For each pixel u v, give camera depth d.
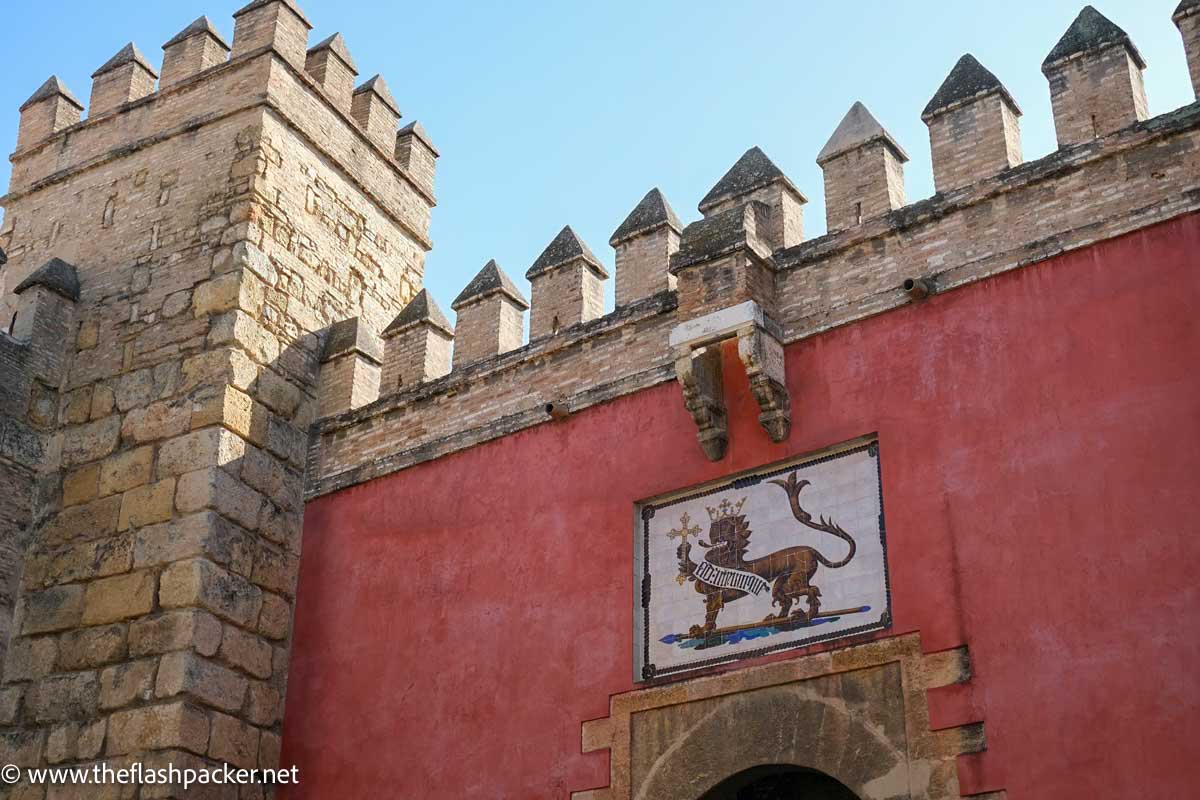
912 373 13.34
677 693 13.41
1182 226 12.28
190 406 17.02
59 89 21.53
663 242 16.12
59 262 19.14
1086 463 11.97
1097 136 13.26
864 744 12.15
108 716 15.48
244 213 18.11
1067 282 12.73
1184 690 10.82
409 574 16.19
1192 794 10.52
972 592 12.12
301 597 17.02
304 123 19.48
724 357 14.66
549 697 14.31
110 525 16.78
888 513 12.89
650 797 13.15
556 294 16.80
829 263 14.43
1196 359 11.74
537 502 15.45
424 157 22.22
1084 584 11.59
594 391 15.52
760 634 13.23
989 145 14.05
